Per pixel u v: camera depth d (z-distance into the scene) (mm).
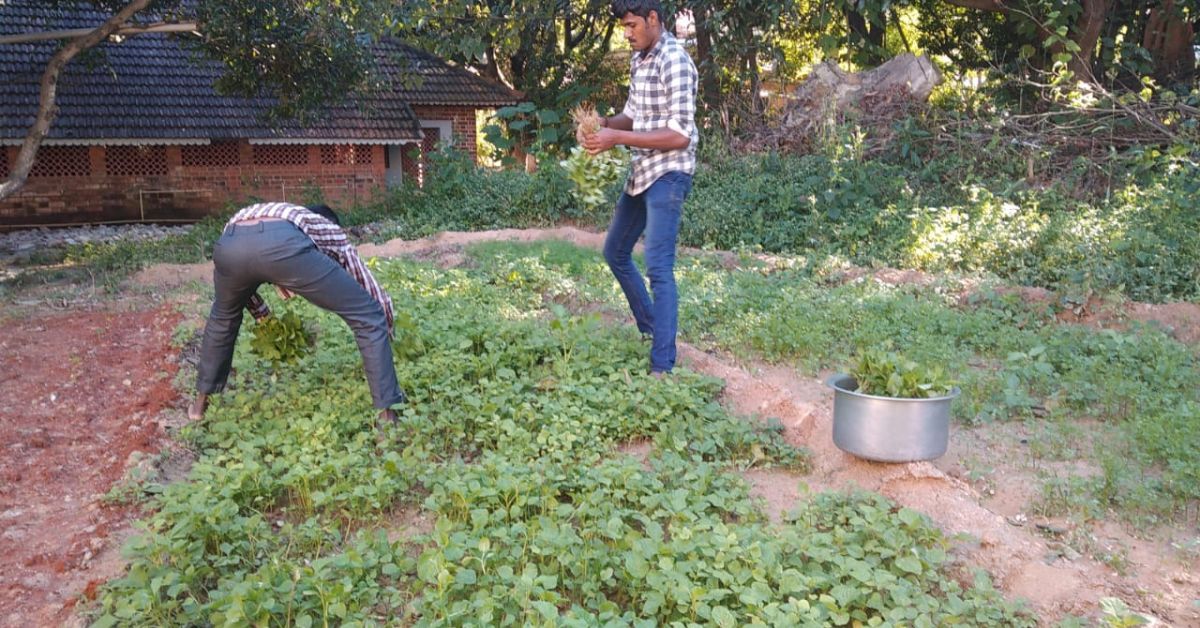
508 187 14320
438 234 11961
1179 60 15664
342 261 4836
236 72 14516
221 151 19797
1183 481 4270
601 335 6262
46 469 4488
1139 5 15898
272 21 13789
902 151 13109
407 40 17844
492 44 21172
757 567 3264
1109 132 12461
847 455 4555
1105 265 8648
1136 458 4719
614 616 3025
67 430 5035
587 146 5184
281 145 20203
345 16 13781
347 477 4176
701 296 7926
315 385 5434
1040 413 5551
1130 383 5641
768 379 6199
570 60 22844
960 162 12703
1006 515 4203
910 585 3371
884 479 4273
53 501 4160
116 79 18922
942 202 12328
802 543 3488
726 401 5375
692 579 3283
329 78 15016
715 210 12102
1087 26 14398
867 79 14961
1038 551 3758
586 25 22797
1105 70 15922
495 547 3531
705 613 3012
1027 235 9711
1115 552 3816
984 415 5363
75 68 18578
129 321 7582
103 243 13633
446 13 14547
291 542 3691
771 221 12117
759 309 7594
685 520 3697
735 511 3932
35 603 3320
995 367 6422
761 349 6746
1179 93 14242
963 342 6969
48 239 16391
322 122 20000
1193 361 6457
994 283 8508
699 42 18125
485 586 3250
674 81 5145
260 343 5371
